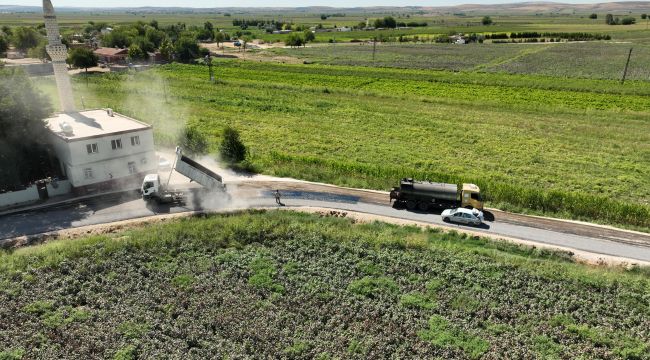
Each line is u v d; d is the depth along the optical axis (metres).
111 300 28.23
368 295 29.30
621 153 59.97
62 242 34.28
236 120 75.38
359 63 151.25
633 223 39.66
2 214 39.72
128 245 33.78
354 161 55.88
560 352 24.61
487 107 86.00
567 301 28.66
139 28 191.12
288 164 52.91
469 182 45.88
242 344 25.02
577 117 78.69
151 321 26.47
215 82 109.50
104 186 44.81
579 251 34.78
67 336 25.06
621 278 30.56
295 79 117.19
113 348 24.36
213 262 32.38
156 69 133.12
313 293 29.22
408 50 188.38
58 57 49.75
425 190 41.28
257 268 31.70
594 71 129.62
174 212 40.78
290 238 35.91
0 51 153.75
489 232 37.81
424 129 70.81
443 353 24.45
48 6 47.81
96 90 99.62
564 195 41.81
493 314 27.52
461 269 31.83
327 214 40.81
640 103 88.44
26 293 28.50
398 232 37.16
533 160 56.84
